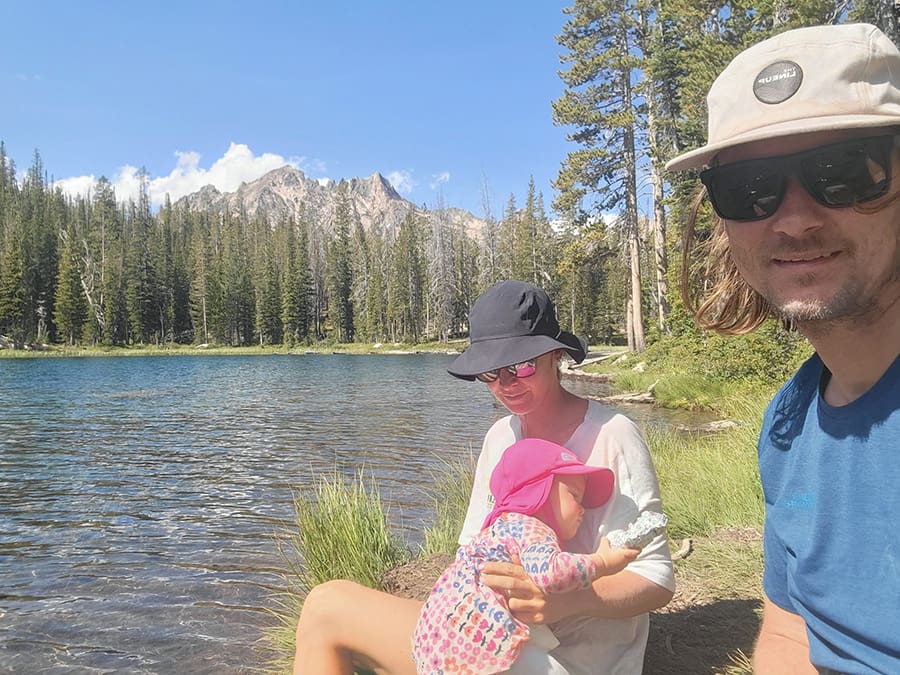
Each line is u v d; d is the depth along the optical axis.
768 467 0.82
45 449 7.29
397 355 41.47
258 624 2.70
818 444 0.73
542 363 1.30
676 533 2.71
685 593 2.02
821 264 0.68
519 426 1.47
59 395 14.14
